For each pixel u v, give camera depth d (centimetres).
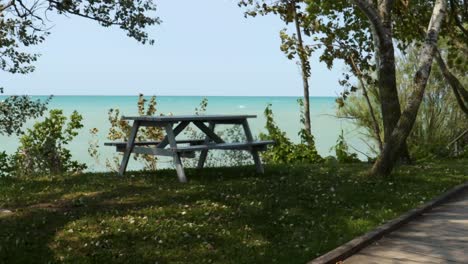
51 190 891
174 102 18362
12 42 1390
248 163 1469
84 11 1297
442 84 2002
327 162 1483
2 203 791
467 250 653
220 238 649
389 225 757
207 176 1052
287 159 1567
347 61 1773
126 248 598
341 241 665
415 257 623
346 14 1764
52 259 559
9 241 602
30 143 1315
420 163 1512
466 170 1356
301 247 638
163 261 570
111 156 2505
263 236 675
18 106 1370
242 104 16788
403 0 1681
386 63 1328
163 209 752
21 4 1278
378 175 1141
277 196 873
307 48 1775
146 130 1590
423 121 1975
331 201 877
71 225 664
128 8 1310
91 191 879
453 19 1953
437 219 832
